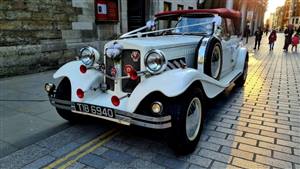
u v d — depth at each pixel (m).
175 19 4.74
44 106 4.48
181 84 2.62
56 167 2.65
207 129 3.60
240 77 5.92
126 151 2.99
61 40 7.96
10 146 3.07
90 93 3.21
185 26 4.34
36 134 3.41
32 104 4.57
